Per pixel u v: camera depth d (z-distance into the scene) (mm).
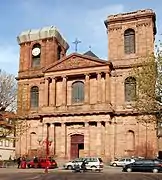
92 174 34875
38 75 63375
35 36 65750
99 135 54125
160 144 62844
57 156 56188
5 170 42406
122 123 55281
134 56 57438
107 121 54219
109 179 28000
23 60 65938
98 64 56938
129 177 30547
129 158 50562
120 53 58500
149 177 30922
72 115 56594
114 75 57688
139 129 54062
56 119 57500
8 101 42031
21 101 46281
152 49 56562
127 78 56812
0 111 41125
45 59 64250
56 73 59781
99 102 55625
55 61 63000
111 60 58719
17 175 32625
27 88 63938
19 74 65438
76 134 56656
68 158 56031
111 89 57250
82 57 58375
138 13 58250
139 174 35844
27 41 66500
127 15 59125
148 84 31078
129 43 58562
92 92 57250
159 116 31094
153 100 31188
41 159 49156
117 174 35312
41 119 59250
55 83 59906
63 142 56406
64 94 58625
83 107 56438
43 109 58906
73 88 59438
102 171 42344
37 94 63156
